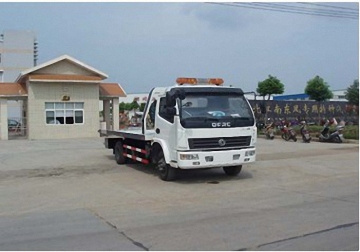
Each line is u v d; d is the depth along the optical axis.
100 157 15.60
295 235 5.69
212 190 9.20
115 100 29.88
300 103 32.28
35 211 7.36
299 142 22.03
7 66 54.25
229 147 9.88
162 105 10.56
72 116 27.44
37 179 10.84
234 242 5.41
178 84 10.67
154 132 10.98
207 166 9.63
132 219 6.70
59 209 7.50
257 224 6.29
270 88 41.25
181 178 10.81
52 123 26.83
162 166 10.51
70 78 26.59
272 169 12.23
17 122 32.91
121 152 13.48
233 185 9.79
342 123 24.59
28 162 14.22
